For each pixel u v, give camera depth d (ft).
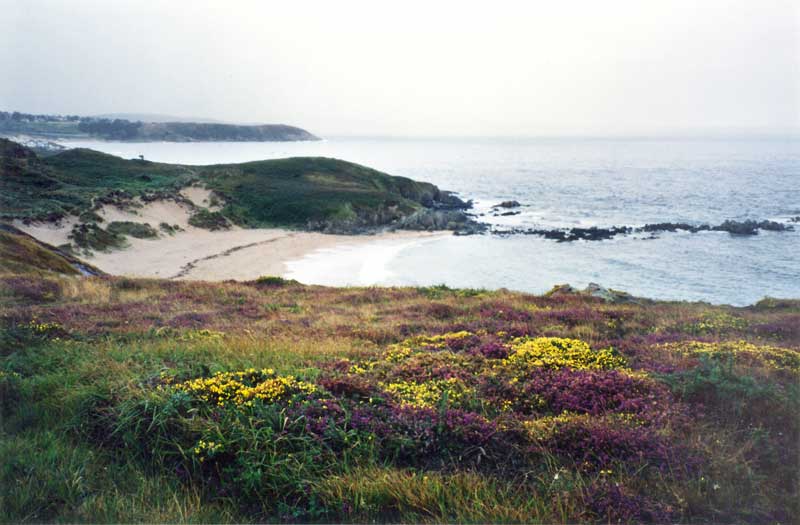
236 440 18.95
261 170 449.89
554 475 17.93
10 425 21.62
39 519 16.25
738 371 26.84
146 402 20.92
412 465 19.17
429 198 464.24
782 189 514.68
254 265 228.02
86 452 19.66
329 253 256.32
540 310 54.39
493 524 15.69
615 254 244.63
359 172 480.23
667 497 17.03
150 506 16.80
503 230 319.06
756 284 190.49
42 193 271.49
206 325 44.96
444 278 205.98
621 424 21.16
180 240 275.59
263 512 16.87
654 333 44.21
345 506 16.67
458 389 25.81
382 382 27.02
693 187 549.54
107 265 217.77
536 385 25.80
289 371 27.96
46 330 36.70
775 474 18.26
